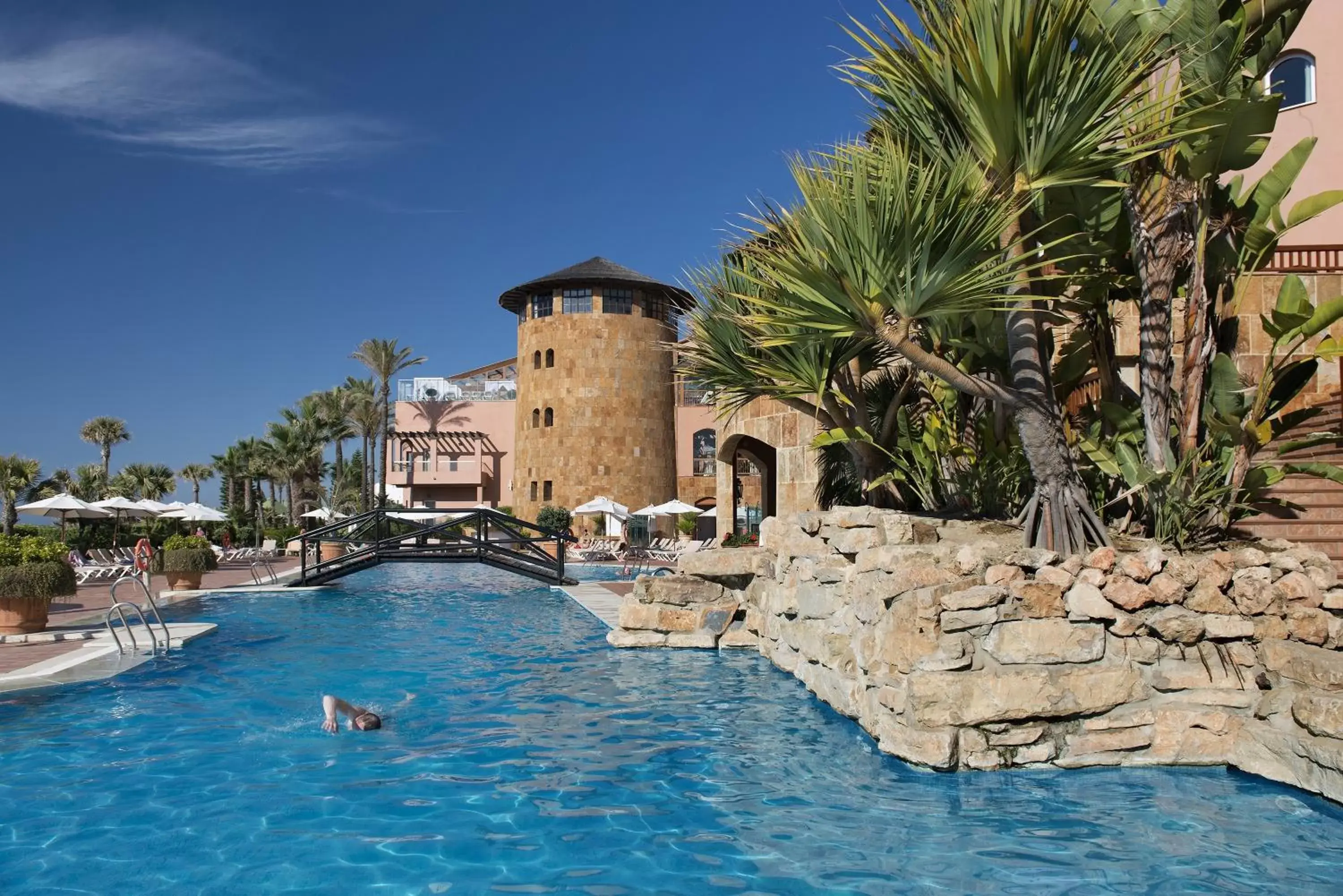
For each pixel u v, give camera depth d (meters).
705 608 13.31
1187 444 8.42
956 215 7.07
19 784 6.75
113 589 12.20
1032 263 8.77
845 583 8.95
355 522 23.73
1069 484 8.07
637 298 52.38
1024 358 8.15
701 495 54.91
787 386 10.32
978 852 5.35
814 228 7.73
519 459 54.03
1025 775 6.82
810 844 5.49
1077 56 7.54
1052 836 5.59
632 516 38.69
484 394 60.75
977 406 10.73
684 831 5.73
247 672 11.27
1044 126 7.16
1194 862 5.18
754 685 10.39
